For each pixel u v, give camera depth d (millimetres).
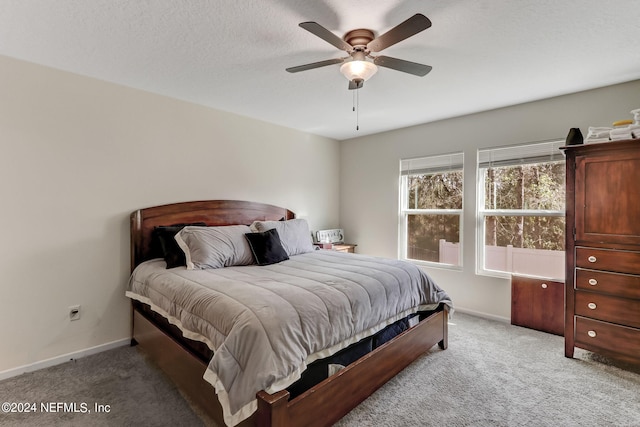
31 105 2291
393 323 2305
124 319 2746
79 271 2514
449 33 1909
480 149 3512
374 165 4527
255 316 1496
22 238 2262
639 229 2170
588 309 2389
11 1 1598
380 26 1845
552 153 3057
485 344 2754
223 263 2613
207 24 1827
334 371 1772
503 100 3119
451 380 2166
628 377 2211
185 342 1977
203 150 3291
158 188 2963
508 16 1734
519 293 3186
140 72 2477
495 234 3477
